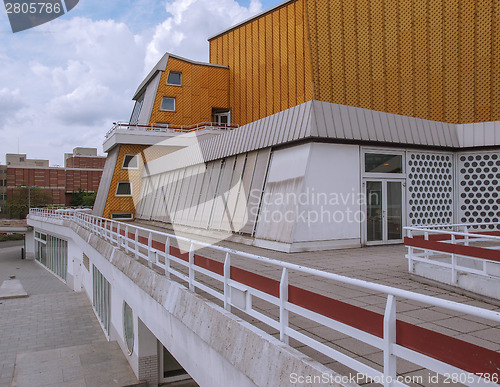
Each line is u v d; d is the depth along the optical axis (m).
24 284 30.64
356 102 21.84
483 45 18.58
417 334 2.58
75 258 26.59
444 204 12.95
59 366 12.14
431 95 19.88
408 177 12.26
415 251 10.38
